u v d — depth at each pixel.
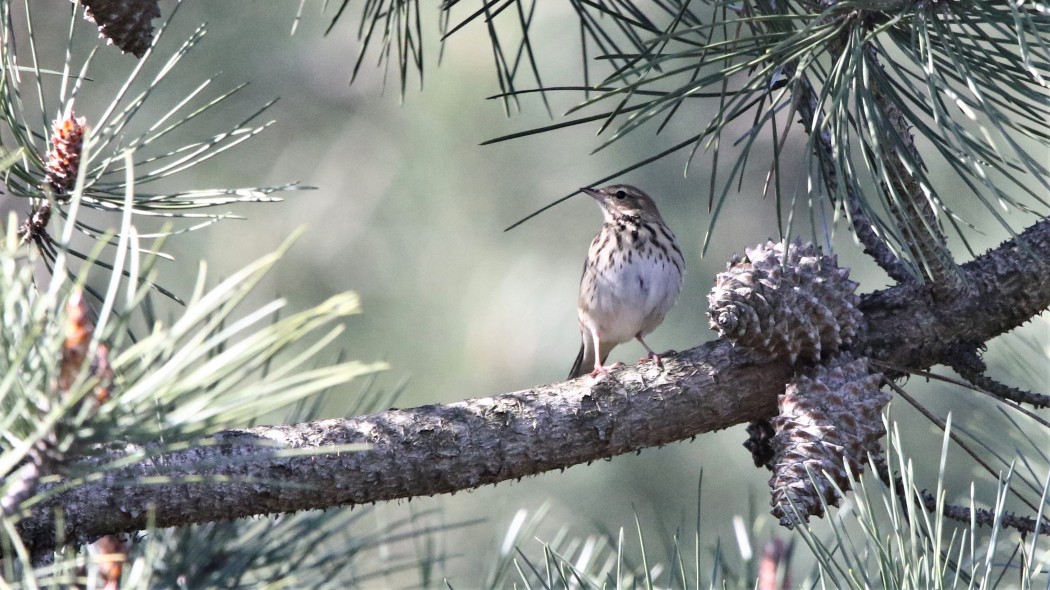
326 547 7.03
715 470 14.87
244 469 5.61
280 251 2.92
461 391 15.04
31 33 5.44
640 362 6.76
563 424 6.37
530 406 6.37
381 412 6.17
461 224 15.66
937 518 4.54
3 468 2.96
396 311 15.33
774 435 6.53
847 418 5.91
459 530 13.96
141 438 3.19
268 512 5.72
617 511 14.59
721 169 15.76
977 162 4.48
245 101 14.91
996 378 8.08
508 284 15.46
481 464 6.16
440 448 6.07
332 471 5.81
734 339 6.25
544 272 15.51
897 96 5.15
